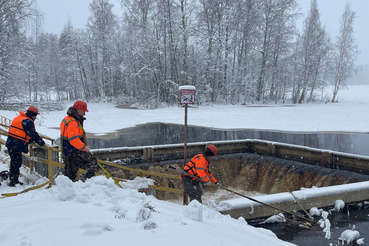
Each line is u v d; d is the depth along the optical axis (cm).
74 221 229
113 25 4891
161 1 3794
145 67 3962
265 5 4125
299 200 641
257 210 602
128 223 234
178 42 3912
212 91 3988
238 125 2081
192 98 637
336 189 681
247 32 4075
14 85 3186
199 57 4012
